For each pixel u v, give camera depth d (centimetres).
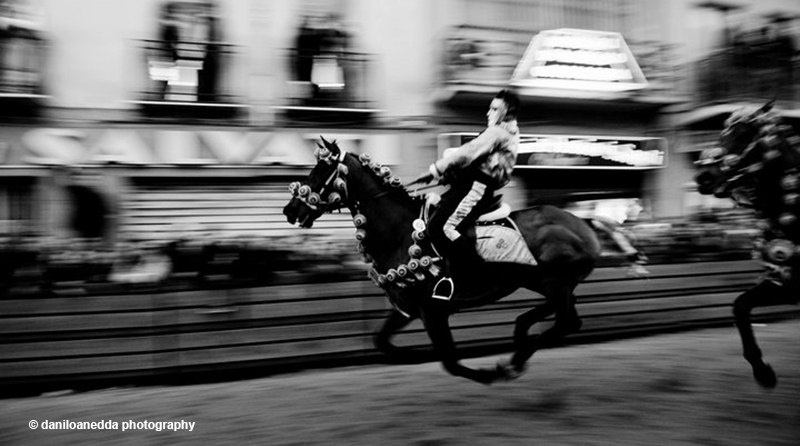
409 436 449
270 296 631
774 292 505
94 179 957
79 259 591
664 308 803
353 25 1066
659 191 1240
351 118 1059
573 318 527
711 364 636
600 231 573
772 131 494
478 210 506
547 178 1186
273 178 1031
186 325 604
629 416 482
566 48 1161
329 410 513
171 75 986
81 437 461
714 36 1271
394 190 516
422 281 493
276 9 1031
